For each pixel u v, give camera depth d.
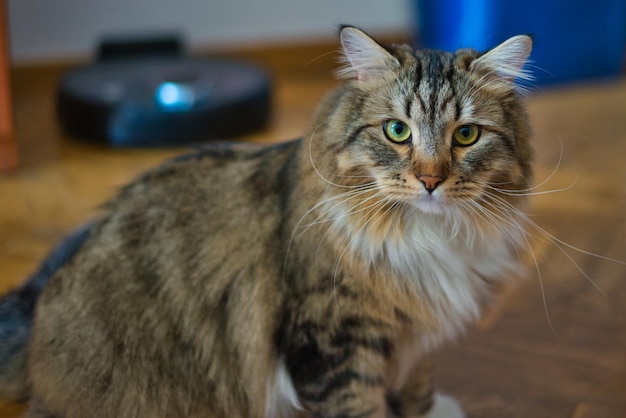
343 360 0.86
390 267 0.86
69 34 1.96
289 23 2.12
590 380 1.00
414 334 0.89
